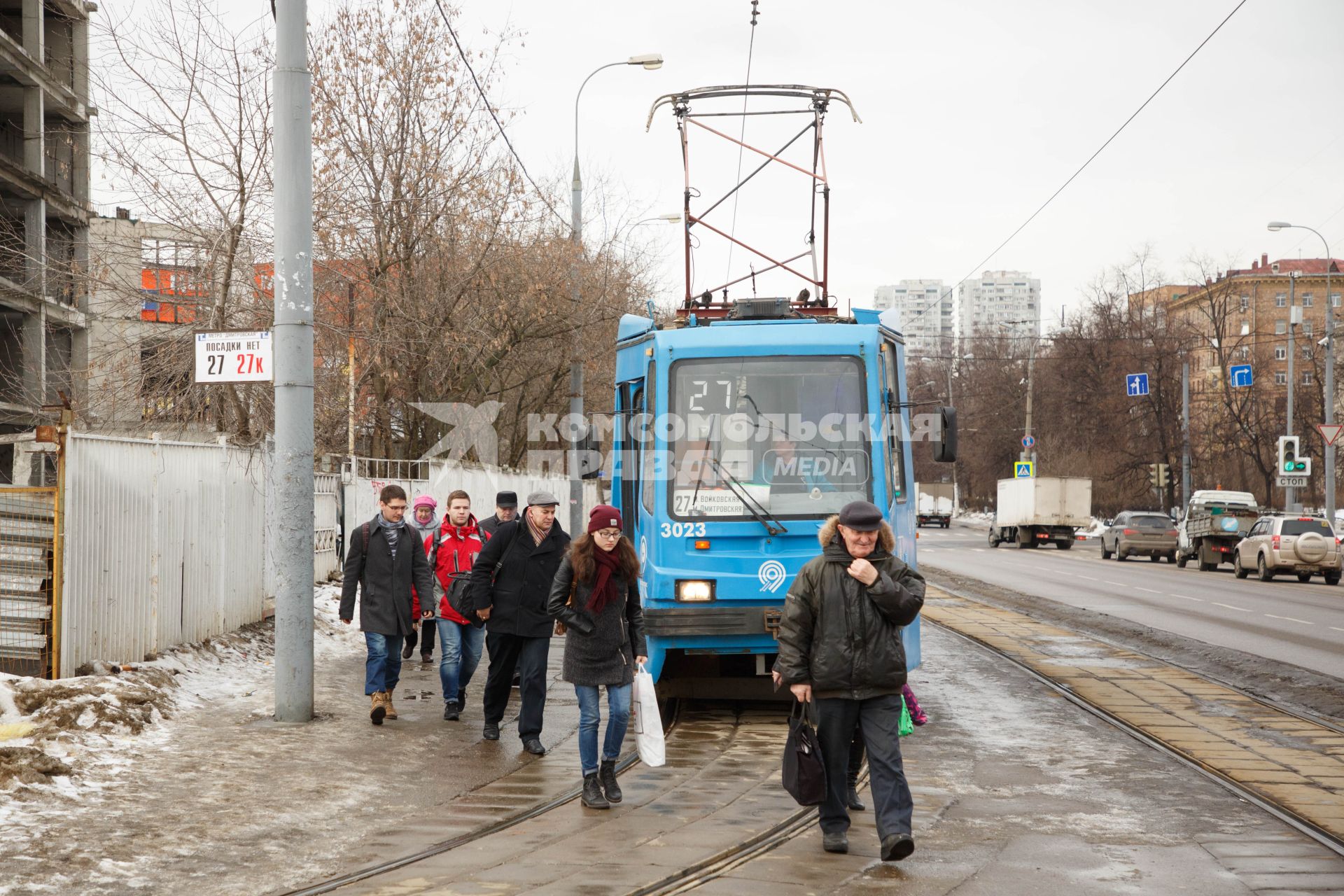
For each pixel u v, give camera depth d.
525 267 24.84
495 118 21.77
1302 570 32.72
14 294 35.41
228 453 13.20
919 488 98.81
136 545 10.72
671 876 5.96
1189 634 18.58
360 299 20.78
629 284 32.88
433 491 23.97
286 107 10.20
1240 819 7.30
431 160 21.38
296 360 10.12
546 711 11.18
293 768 8.20
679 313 12.33
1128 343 63.09
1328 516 36.53
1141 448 62.91
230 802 7.21
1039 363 75.88
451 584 10.51
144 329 18.06
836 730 6.47
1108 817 7.34
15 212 39.94
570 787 8.05
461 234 22.61
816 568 6.50
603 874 5.99
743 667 11.21
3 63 39.16
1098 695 12.16
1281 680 13.88
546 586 9.20
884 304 144.62
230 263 16.83
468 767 8.55
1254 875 6.09
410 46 21.19
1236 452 62.44
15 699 8.52
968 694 12.31
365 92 21.09
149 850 6.19
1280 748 9.59
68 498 9.46
